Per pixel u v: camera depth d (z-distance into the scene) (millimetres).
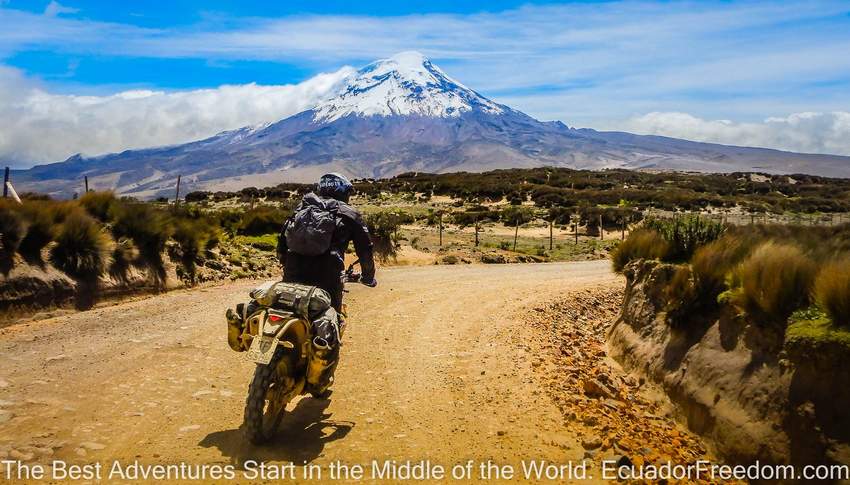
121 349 7938
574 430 5945
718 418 5715
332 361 5672
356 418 6086
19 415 5562
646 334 8062
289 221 5973
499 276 18734
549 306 12703
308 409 6293
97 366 7176
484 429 5875
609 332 9945
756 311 5875
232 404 6270
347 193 6285
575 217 52500
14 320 8898
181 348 8180
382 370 7789
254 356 4902
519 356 8562
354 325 10406
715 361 6195
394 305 12508
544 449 5465
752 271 6074
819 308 5250
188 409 6051
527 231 47906
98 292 10531
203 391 6586
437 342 9367
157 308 10508
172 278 12633
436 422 6031
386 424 5945
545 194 73875
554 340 9781
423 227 47938
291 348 5270
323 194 6168
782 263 5840
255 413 4949
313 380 5434
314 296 5379
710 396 5988
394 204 69000
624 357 8383
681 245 8820
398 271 19656
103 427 5469
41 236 9945
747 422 5348
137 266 11859
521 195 73188
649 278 8516
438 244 33406
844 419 4562
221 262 14867
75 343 8078
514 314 11711
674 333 7262
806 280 5562
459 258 26453
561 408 6469
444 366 8031
